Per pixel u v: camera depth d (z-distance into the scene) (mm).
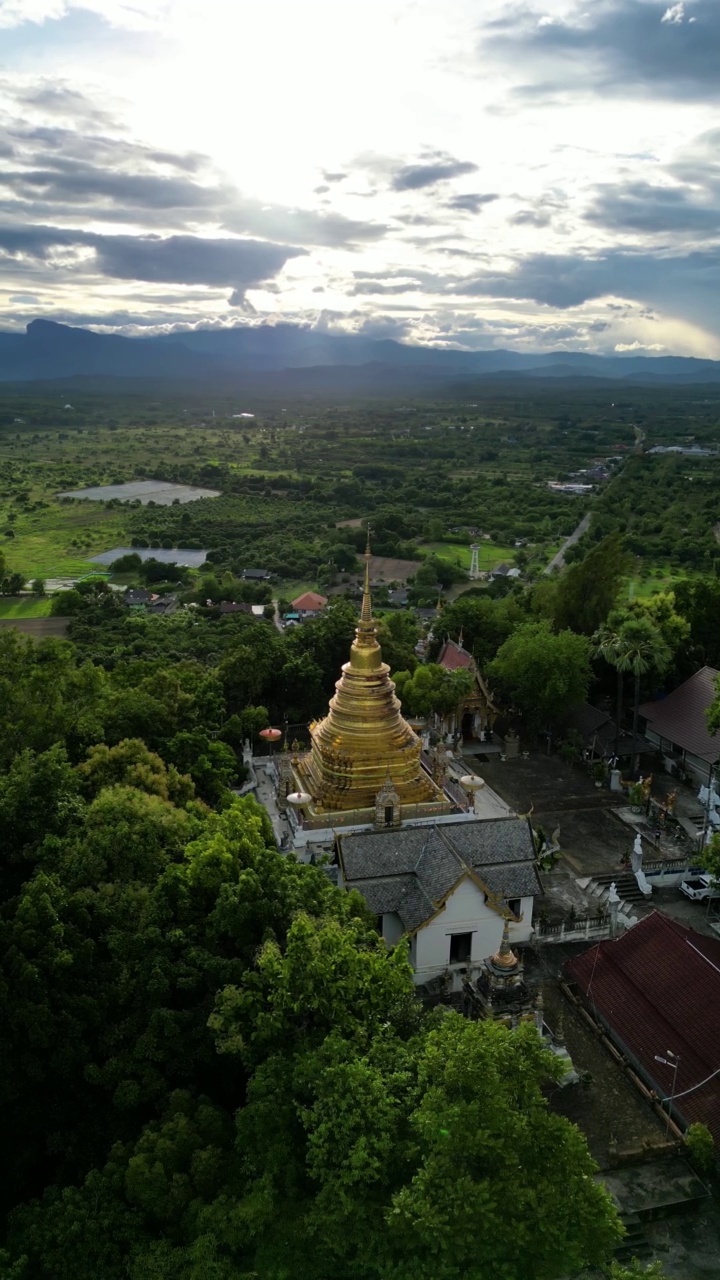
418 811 63844
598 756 82750
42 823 44281
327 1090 30234
